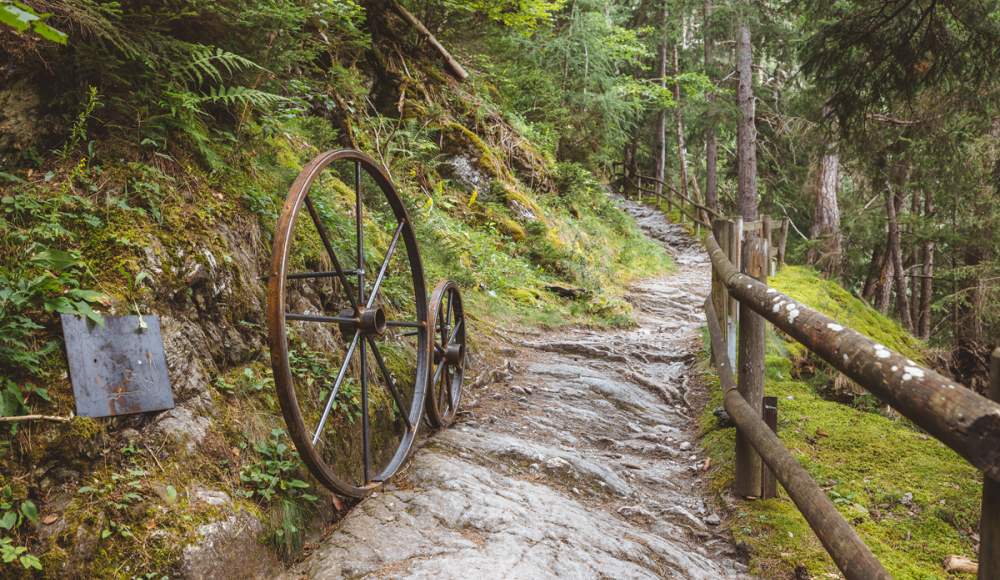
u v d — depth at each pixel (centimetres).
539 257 861
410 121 782
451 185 869
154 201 247
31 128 227
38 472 174
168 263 237
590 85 1485
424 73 910
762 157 1914
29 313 189
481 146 909
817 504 173
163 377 216
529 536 235
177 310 235
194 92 304
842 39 673
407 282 489
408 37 896
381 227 543
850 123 781
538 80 1337
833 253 1352
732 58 1948
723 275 297
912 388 106
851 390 565
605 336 662
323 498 256
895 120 1012
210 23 303
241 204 296
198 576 187
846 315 852
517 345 578
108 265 218
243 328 266
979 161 991
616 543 249
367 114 745
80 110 241
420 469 295
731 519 295
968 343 976
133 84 267
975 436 90
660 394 491
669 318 826
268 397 258
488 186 895
